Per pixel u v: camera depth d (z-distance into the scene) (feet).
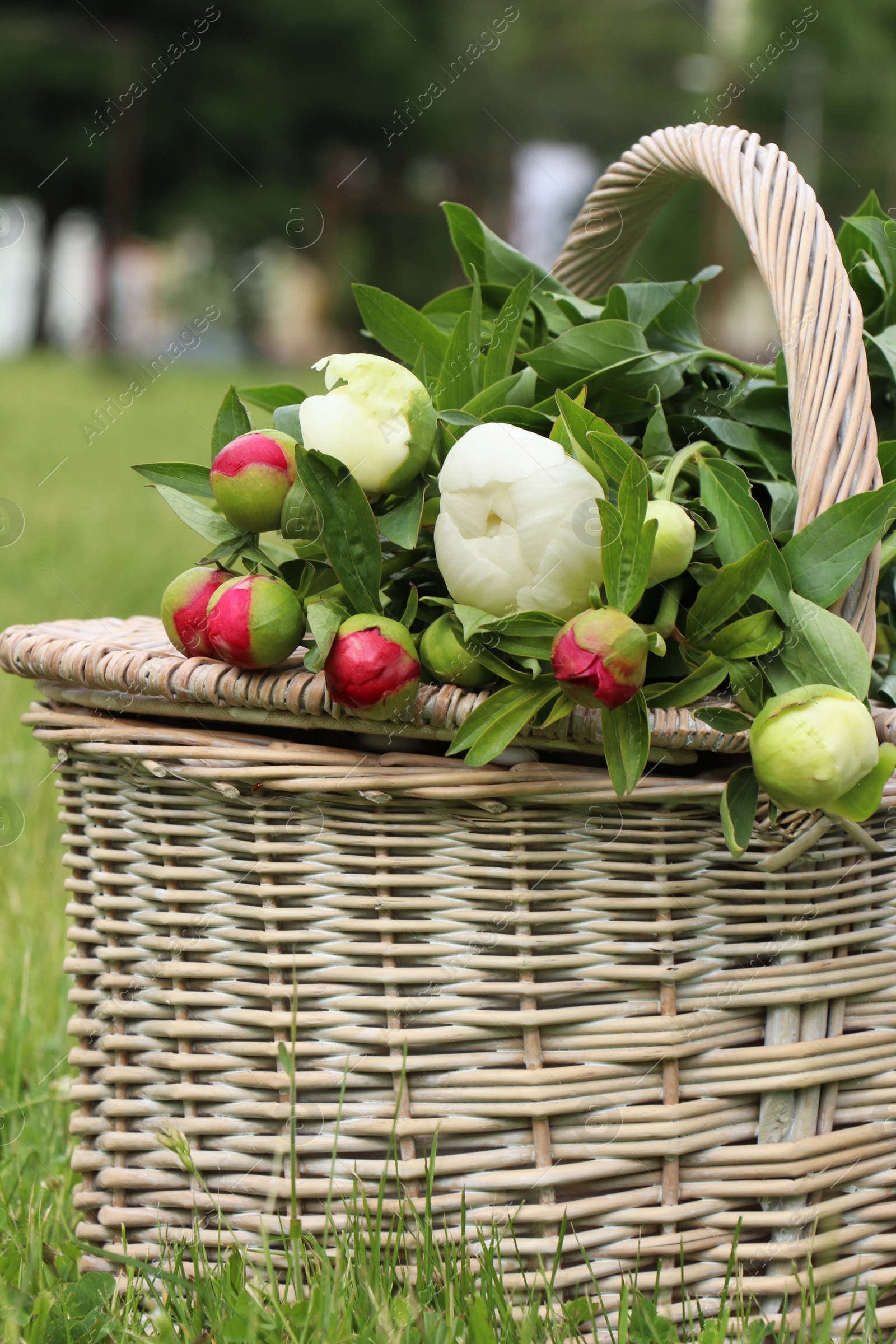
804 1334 2.01
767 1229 2.17
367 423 1.99
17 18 36.94
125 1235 2.23
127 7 38.01
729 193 2.27
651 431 2.42
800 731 1.83
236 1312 1.97
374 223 36.65
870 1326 2.08
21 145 37.04
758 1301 2.16
